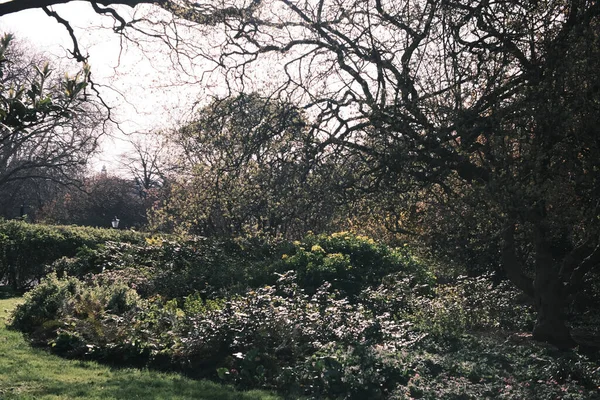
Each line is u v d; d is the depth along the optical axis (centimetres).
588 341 1230
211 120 1473
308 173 1280
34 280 2109
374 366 831
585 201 1038
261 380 834
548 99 1000
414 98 1102
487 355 978
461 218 1162
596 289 1534
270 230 1916
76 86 460
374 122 1121
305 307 1115
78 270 1808
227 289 1436
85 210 5300
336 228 1919
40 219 5038
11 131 438
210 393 750
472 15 1071
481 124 1048
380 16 1177
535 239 1154
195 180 2353
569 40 1017
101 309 1113
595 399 791
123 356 931
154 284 1518
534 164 980
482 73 1077
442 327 1120
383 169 1173
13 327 1132
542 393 789
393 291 1346
